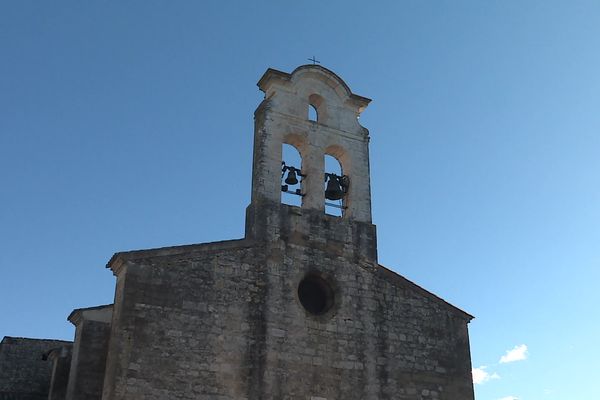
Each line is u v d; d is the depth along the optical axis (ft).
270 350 77.15
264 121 89.15
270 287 80.43
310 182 89.20
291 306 80.59
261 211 84.17
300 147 92.43
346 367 80.38
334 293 84.38
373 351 82.84
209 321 75.61
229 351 75.25
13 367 107.34
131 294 73.26
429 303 89.15
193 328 74.59
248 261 80.69
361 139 94.94
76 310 79.87
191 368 72.79
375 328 84.28
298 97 92.73
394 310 86.48
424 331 87.10
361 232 89.25
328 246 86.38
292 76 92.94
